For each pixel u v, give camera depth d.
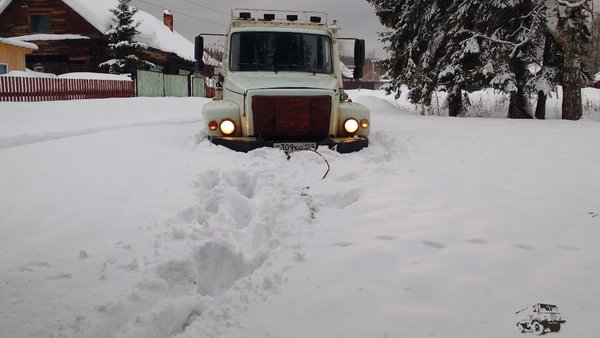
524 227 3.85
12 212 4.30
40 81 17.83
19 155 6.84
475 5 17.02
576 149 7.76
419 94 20.41
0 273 3.05
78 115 13.05
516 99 17.47
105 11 33.62
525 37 16.12
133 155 6.81
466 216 4.14
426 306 2.57
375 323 2.39
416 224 3.95
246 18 8.23
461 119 14.95
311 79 7.46
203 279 3.41
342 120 7.14
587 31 16.91
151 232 3.81
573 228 3.83
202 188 5.25
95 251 3.42
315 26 8.28
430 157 6.88
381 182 5.38
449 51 18.05
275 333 2.33
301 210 4.25
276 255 3.31
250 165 6.01
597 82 43.81
